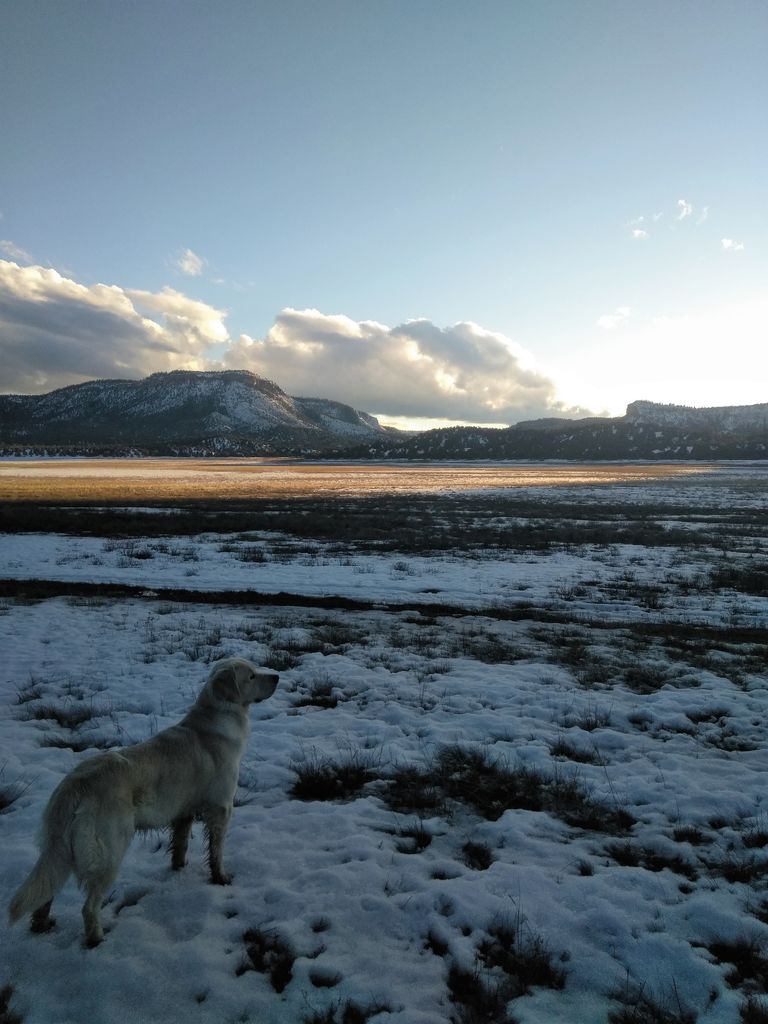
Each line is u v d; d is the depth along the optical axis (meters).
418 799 6.09
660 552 26.31
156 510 43.62
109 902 4.36
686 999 3.61
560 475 108.75
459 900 4.42
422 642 12.42
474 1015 3.46
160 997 3.54
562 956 3.95
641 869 4.90
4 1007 3.46
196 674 9.83
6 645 11.62
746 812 5.91
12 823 5.37
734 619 15.41
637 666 10.84
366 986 3.63
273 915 4.28
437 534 32.22
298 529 33.44
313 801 6.07
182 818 4.70
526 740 7.60
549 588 19.14
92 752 6.95
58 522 34.69
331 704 8.83
